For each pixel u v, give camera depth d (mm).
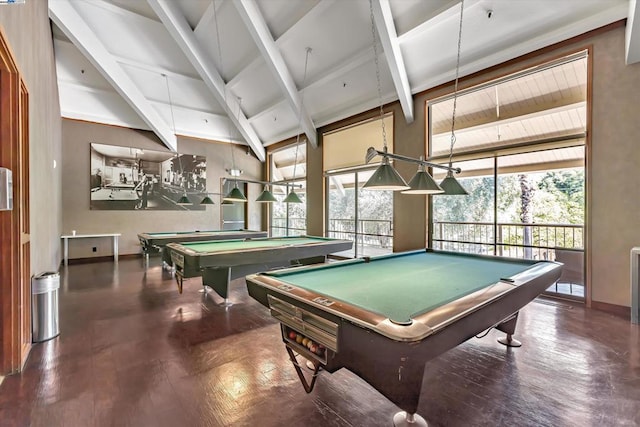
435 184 2670
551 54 3891
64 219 6816
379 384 1527
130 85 6473
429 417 1755
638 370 2266
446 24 4242
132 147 7742
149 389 2041
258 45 5293
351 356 1631
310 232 8039
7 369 2205
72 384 2088
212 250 3902
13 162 2211
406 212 5719
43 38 3660
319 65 5812
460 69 4699
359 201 7098
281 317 1899
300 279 2277
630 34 2969
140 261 7051
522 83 4359
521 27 3936
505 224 4816
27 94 2518
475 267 2777
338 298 1751
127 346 2688
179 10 5258
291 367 2352
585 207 3703
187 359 2461
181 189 8547
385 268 2725
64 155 6805
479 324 1634
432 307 1532
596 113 3578
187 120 8195
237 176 9586
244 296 4285
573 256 4254
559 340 2793
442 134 5344
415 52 4855
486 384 2094
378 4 4152
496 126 4680
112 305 3846
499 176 4836
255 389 2053
